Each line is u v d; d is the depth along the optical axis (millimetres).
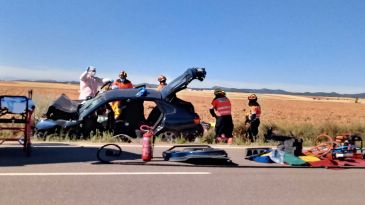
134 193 7062
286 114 46156
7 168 8484
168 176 8289
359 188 8016
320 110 63156
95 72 17406
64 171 8375
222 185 7801
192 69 13258
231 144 13852
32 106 9789
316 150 10672
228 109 14484
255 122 15078
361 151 10586
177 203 6633
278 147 10461
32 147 11172
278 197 7215
